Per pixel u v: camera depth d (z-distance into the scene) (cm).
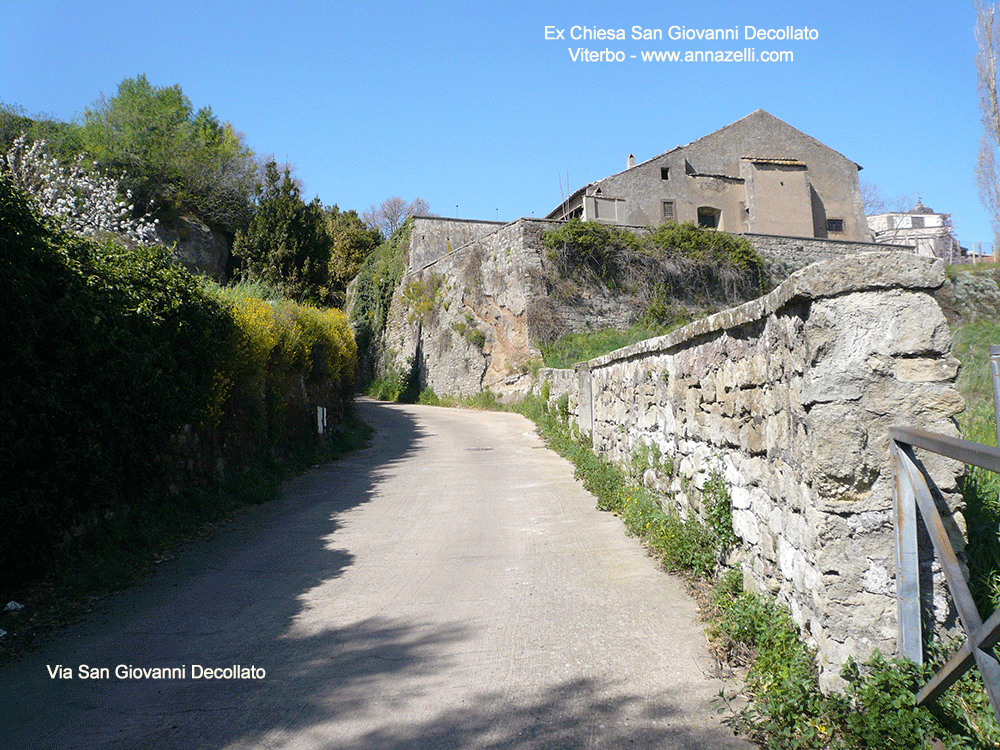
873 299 305
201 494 800
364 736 320
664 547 557
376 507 859
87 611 493
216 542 691
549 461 1221
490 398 2511
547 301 2412
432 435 1767
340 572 580
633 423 815
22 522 508
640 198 2978
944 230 4156
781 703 304
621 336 2400
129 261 717
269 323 1071
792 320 339
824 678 306
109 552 596
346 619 470
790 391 347
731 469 465
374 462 1304
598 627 438
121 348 623
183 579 567
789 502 356
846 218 3325
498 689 362
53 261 560
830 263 309
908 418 300
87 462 579
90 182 1438
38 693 368
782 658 337
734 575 447
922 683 280
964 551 309
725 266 2650
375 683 374
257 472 991
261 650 421
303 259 2677
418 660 401
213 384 842
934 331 302
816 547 313
